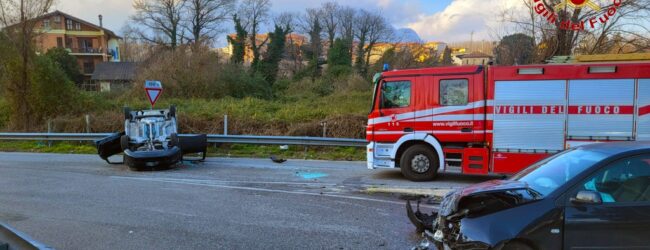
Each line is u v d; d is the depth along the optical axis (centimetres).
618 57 916
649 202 393
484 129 947
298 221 654
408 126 998
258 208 736
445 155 976
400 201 781
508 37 1933
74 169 1218
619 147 437
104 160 1424
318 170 1184
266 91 3325
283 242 559
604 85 876
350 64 5319
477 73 949
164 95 2834
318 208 732
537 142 913
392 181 999
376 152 1033
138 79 2877
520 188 435
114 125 2005
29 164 1330
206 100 2741
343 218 668
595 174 409
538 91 910
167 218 677
